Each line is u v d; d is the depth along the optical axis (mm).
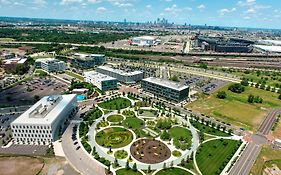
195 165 175250
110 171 165250
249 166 177125
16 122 197375
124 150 190875
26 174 161375
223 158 185125
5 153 184375
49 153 184125
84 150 189625
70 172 163750
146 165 173750
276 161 184875
